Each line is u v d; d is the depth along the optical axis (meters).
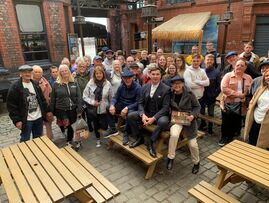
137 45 15.09
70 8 9.59
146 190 3.39
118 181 3.61
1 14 7.36
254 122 3.59
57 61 9.01
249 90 3.94
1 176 2.62
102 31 15.66
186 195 3.27
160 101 3.85
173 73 4.68
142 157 3.58
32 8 8.22
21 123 3.95
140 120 3.99
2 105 7.43
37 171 2.63
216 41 10.89
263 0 9.02
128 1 13.47
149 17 5.80
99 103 4.53
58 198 2.18
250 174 2.55
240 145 3.18
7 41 7.62
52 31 8.70
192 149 3.69
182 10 12.08
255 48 9.84
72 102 4.44
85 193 2.70
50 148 3.20
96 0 12.93
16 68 7.95
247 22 9.54
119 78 5.22
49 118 4.42
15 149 3.19
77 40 9.62
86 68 5.20
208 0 10.84
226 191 3.31
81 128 4.41
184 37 10.73
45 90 4.81
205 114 5.49
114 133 4.49
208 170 3.83
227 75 4.27
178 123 3.66
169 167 3.80
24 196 2.25
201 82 4.67
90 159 4.25
